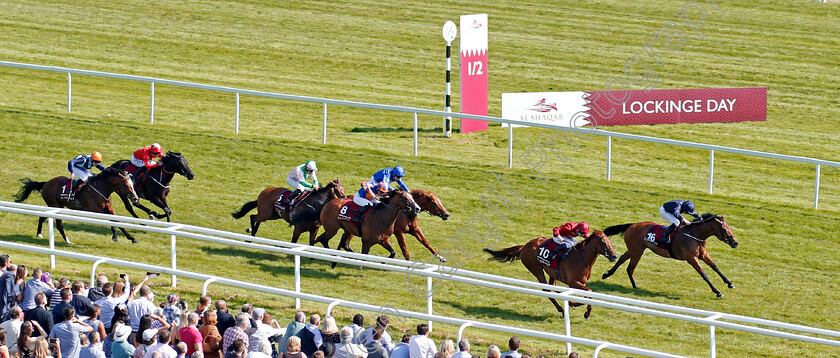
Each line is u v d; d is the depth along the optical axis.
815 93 25.11
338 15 30.84
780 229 14.71
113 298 9.34
